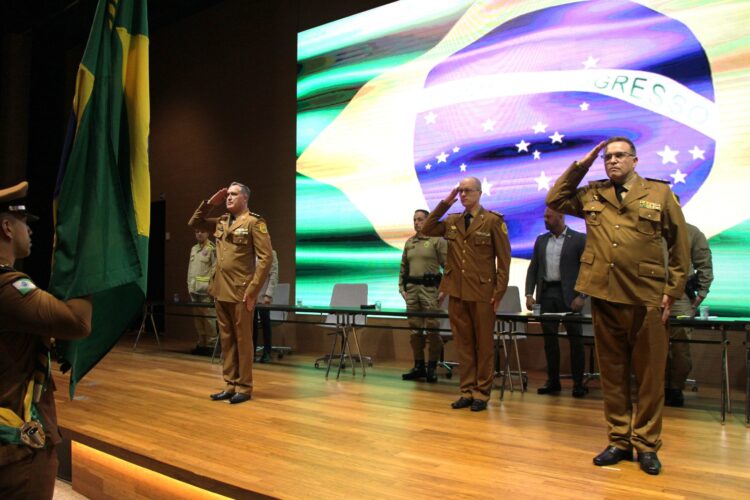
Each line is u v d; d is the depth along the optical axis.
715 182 4.72
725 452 2.71
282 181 7.36
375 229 6.47
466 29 6.01
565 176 2.73
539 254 4.61
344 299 5.94
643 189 2.54
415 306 4.98
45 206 9.31
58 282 1.44
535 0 5.62
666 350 2.47
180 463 2.49
